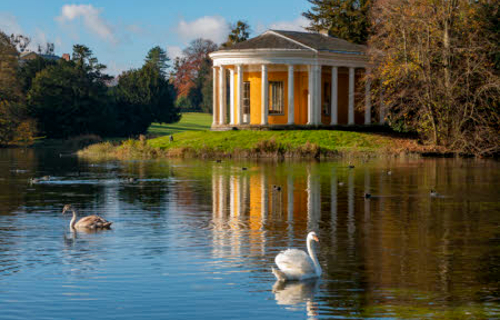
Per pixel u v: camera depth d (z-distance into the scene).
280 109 72.25
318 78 69.75
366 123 72.44
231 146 63.78
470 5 60.41
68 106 105.56
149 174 41.94
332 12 95.56
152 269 15.38
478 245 18.14
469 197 28.89
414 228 20.92
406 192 30.84
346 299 13.02
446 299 12.99
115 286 13.93
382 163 50.47
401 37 60.81
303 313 12.18
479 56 59.09
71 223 20.92
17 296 13.22
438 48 59.03
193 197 29.34
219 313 12.20
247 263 16.00
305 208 25.62
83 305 12.64
